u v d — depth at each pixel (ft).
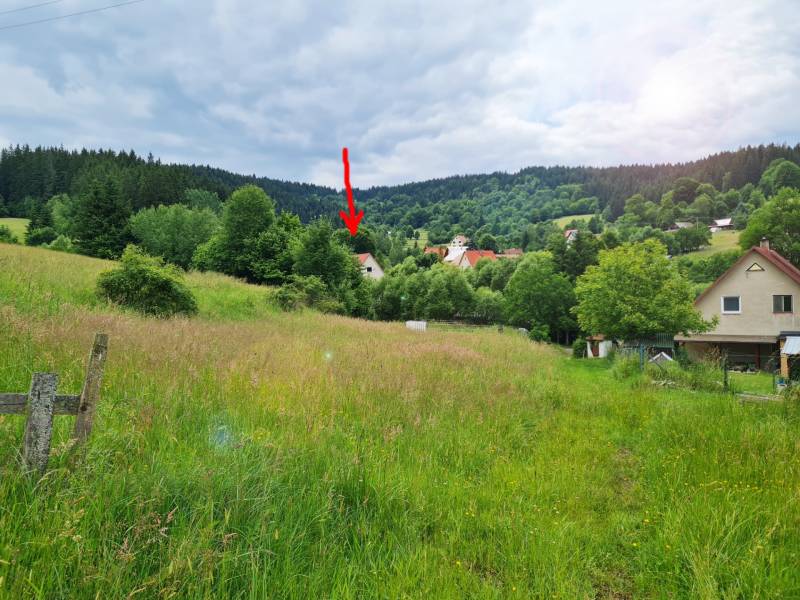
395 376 30.91
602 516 15.67
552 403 34.35
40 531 8.80
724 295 109.60
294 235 192.75
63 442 11.20
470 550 12.46
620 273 103.14
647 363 59.98
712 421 26.43
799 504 14.90
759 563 11.38
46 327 24.82
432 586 10.39
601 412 32.73
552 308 179.22
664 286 98.73
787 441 21.89
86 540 8.84
